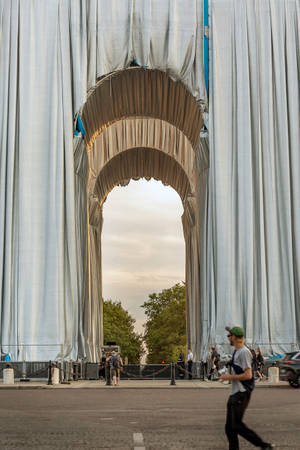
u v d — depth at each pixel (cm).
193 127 3822
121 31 3397
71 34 3391
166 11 3416
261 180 3319
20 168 3297
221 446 896
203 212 3519
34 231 3256
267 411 1474
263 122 3372
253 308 3219
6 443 938
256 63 3388
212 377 3033
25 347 3148
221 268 3231
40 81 3366
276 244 3284
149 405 1667
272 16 3438
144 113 3947
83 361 3438
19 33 3391
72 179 3338
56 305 3195
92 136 3897
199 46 3425
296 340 3212
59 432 1077
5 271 3212
